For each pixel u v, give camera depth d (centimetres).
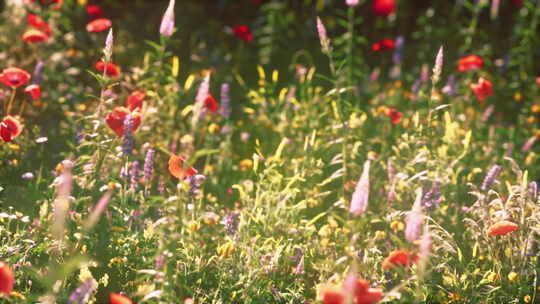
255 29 1155
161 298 382
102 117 519
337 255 462
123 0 1151
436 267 434
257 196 489
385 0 1005
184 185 388
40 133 639
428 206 484
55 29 819
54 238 421
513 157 699
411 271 436
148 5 1162
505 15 1275
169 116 653
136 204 475
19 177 554
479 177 636
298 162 576
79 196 465
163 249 374
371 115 803
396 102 854
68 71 760
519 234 466
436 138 606
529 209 486
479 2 962
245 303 417
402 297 399
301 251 455
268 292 429
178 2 1193
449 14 1260
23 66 747
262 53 1048
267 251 452
